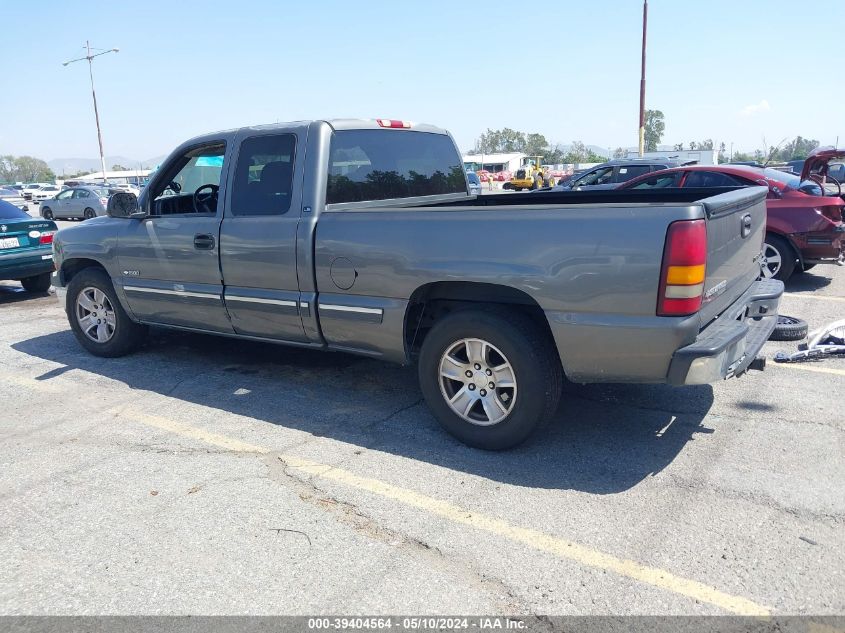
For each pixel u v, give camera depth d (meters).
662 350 3.38
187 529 3.30
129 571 2.98
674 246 3.25
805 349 5.66
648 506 3.36
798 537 3.04
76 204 27.03
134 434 4.51
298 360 6.04
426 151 5.61
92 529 3.34
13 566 3.06
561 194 5.65
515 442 3.94
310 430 4.47
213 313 5.19
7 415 4.95
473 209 3.77
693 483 3.56
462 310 3.93
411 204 5.32
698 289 3.31
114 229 5.75
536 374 3.75
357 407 4.86
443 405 4.14
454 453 4.05
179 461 4.07
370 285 4.21
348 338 4.47
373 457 4.03
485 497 3.51
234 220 4.86
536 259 3.58
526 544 3.08
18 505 3.60
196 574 2.94
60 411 5.00
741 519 3.20
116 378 5.72
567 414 4.57
